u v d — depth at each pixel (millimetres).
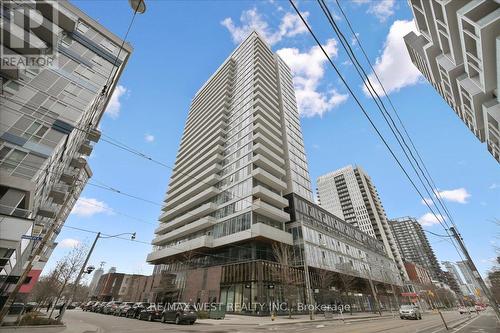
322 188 108750
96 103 25828
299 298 32906
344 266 43781
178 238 50688
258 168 41250
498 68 12695
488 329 16750
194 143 64250
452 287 97938
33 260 13023
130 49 29234
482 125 20719
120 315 29281
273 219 40438
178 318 19547
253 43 65438
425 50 22188
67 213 41281
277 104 58094
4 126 16969
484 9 12680
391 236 87625
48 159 18172
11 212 15297
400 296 62406
